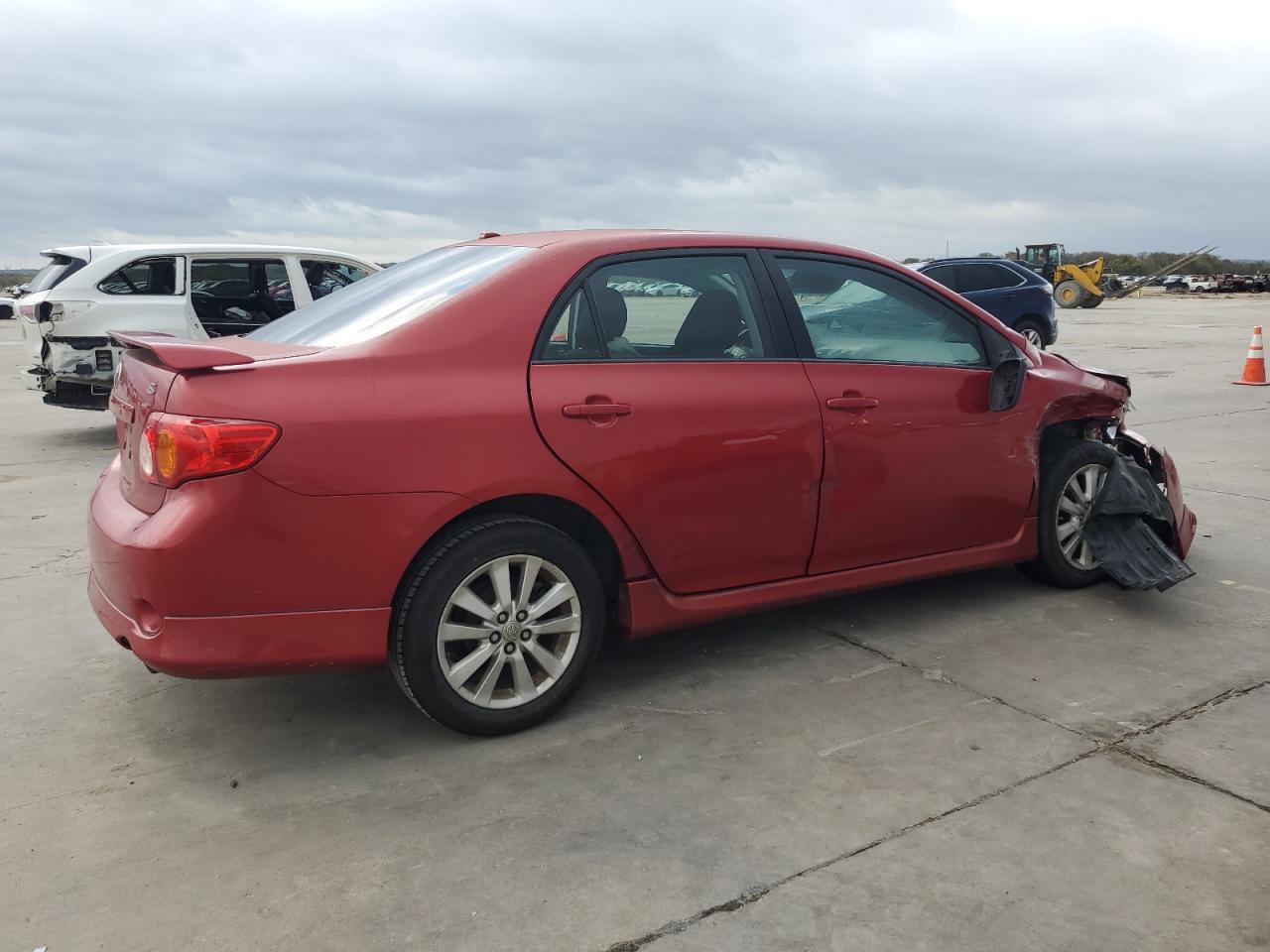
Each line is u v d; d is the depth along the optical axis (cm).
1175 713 329
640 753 306
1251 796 277
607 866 248
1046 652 383
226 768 302
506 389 304
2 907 235
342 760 305
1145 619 417
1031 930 222
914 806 273
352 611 287
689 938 220
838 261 385
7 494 687
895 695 345
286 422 274
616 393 320
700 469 335
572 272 326
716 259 358
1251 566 486
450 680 304
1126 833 259
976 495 405
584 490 315
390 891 239
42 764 305
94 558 304
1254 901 231
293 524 276
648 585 336
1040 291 1584
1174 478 470
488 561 302
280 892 239
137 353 315
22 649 400
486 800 280
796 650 387
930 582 469
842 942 218
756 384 348
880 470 375
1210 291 5928
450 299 312
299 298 910
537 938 221
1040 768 293
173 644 274
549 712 323
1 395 1291
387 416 286
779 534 357
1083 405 441
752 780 288
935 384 390
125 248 852
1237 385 1281
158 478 278
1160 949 216
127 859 254
